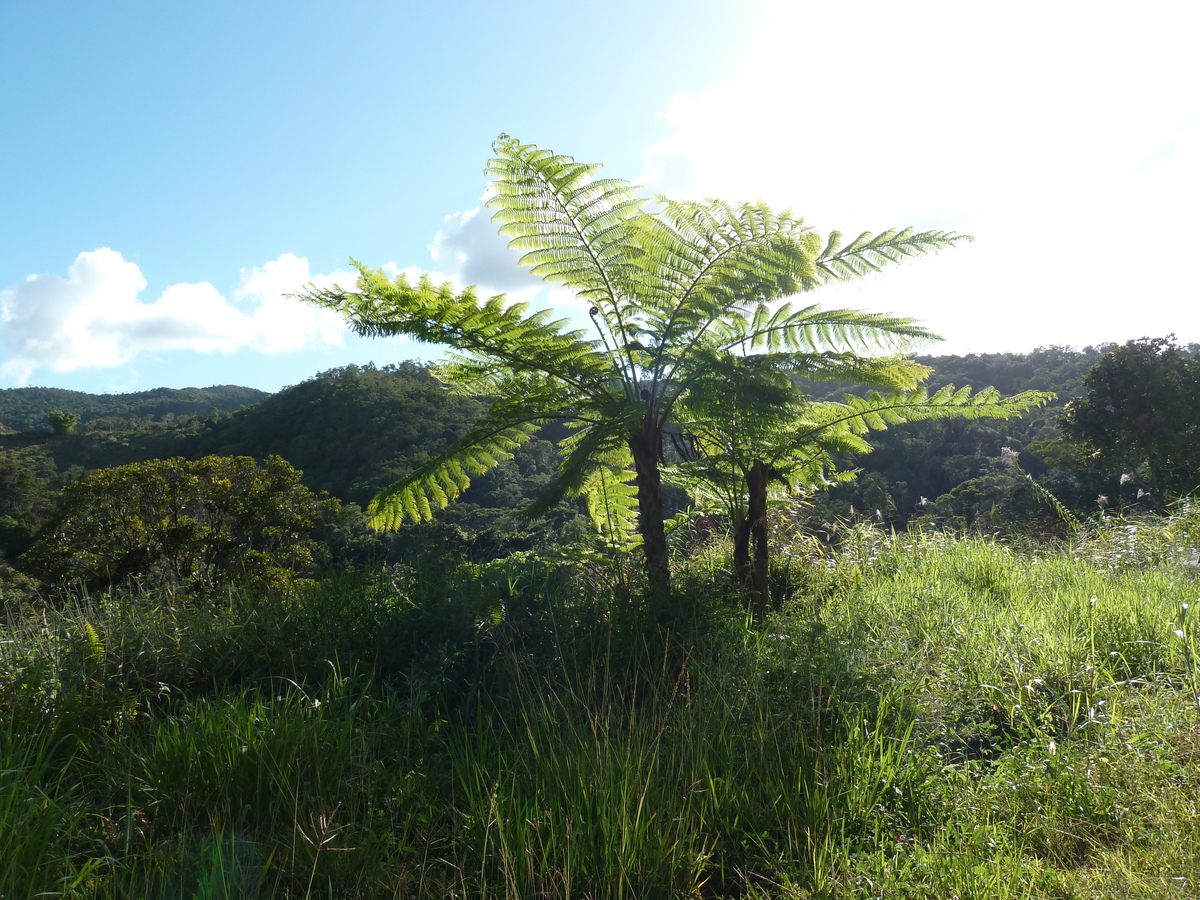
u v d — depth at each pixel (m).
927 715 3.45
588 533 6.14
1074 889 2.22
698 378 5.06
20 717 3.07
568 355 5.20
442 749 3.37
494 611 4.16
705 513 6.69
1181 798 2.58
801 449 6.23
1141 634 4.28
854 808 2.79
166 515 11.23
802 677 3.64
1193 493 11.01
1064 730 3.46
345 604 4.35
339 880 2.34
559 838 2.51
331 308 4.89
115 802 2.80
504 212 5.30
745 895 2.42
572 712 3.41
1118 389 18.94
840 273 5.52
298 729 3.01
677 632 4.17
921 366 5.68
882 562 7.10
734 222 5.12
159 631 3.95
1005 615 4.80
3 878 2.10
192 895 2.22
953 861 2.37
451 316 4.85
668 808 2.64
